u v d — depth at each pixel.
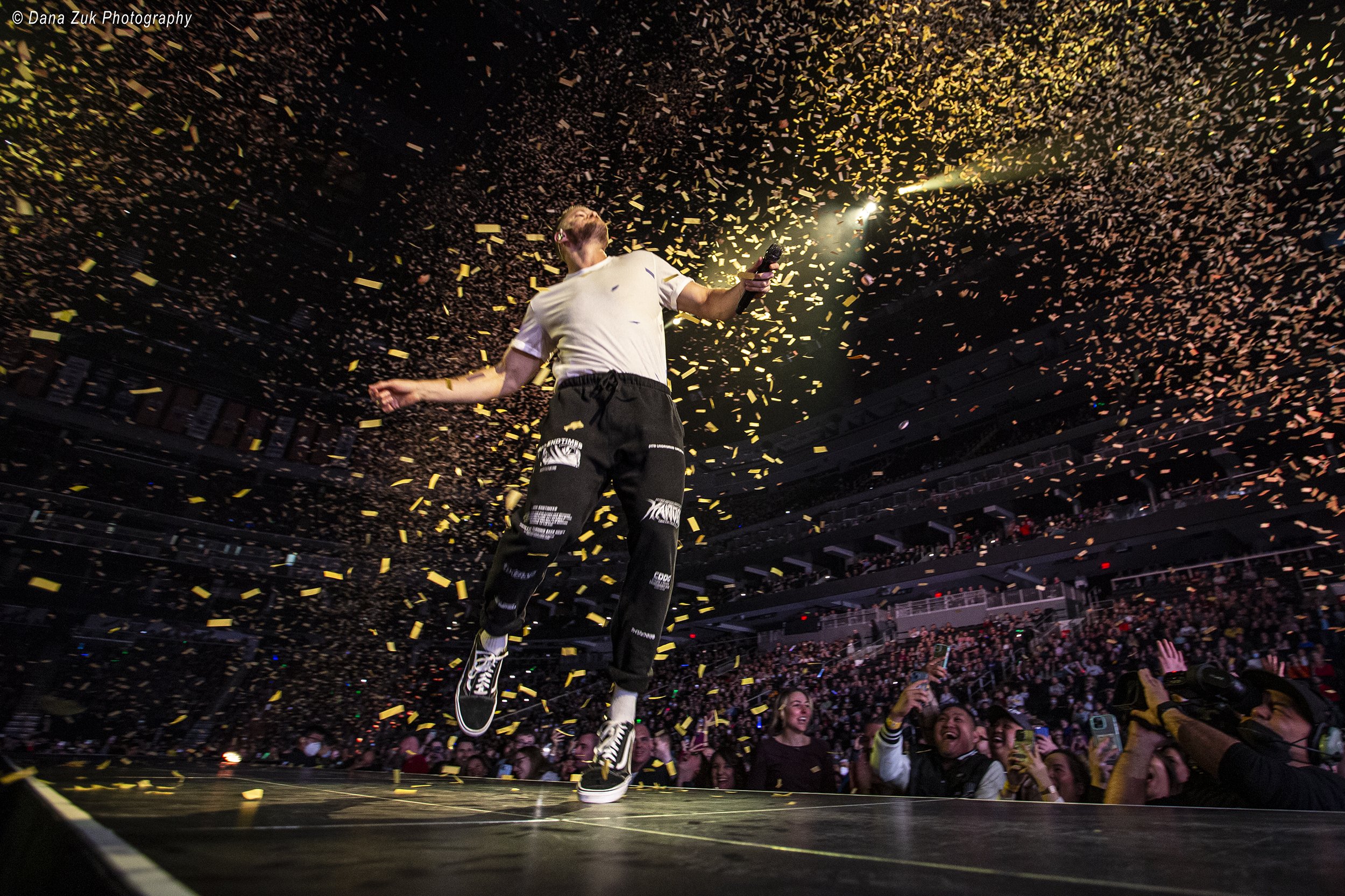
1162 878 0.69
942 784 3.39
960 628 24.25
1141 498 24.16
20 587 26.45
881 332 32.19
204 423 30.91
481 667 1.84
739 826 1.13
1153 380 23.92
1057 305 26.41
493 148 28.17
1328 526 18.84
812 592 28.67
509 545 1.74
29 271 25.70
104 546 28.20
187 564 29.33
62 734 25.17
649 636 1.79
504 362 2.10
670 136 19.62
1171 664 2.58
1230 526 20.28
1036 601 23.12
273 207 29.34
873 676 21.70
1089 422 25.58
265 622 29.53
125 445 29.80
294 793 1.51
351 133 28.72
